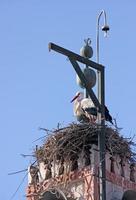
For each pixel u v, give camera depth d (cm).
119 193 2217
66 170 2225
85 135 2184
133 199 2169
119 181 2238
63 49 1814
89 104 2262
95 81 2272
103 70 1934
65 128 2220
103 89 1947
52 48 1798
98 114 1981
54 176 2255
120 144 2258
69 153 2217
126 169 2286
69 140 2205
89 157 2194
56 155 2236
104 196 1823
